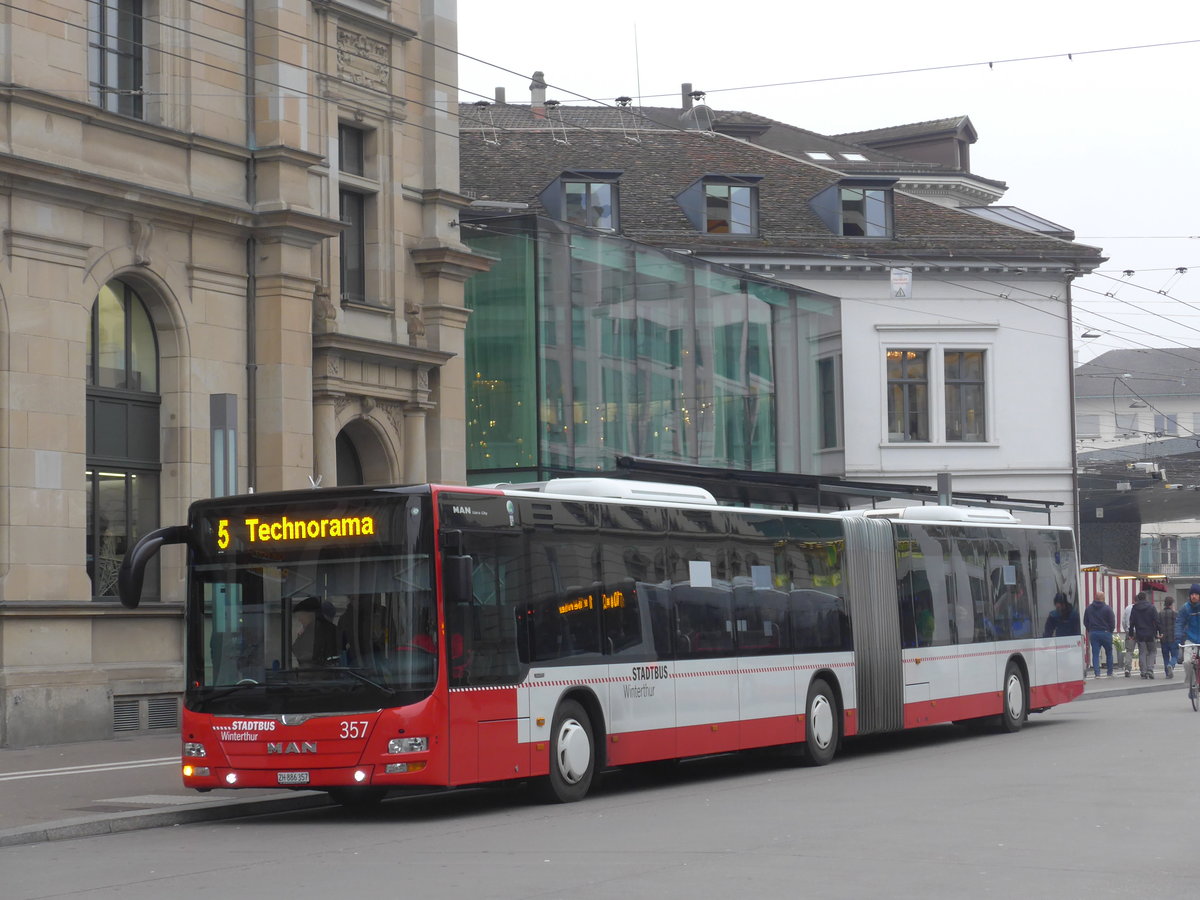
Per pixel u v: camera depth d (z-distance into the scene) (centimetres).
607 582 1991
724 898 1123
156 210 2786
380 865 1350
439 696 1695
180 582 2825
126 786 2005
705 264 4428
